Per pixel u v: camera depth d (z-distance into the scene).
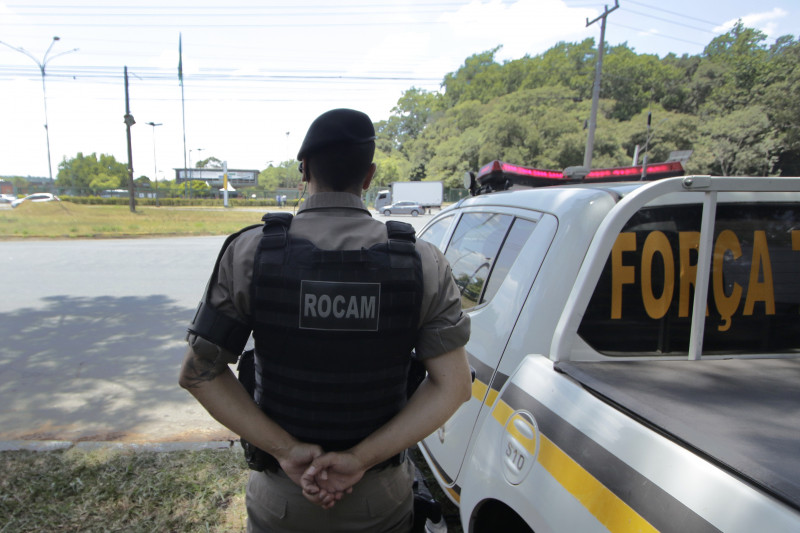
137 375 4.35
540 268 1.70
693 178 1.56
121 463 2.88
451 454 1.95
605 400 1.22
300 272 1.05
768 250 1.72
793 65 55.62
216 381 1.11
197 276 9.37
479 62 113.69
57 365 4.57
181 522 2.42
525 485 1.32
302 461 1.10
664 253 1.64
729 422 1.11
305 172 1.23
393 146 121.88
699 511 0.89
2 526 2.34
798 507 0.78
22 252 12.98
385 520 1.26
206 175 87.31
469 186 3.24
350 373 1.08
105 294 7.73
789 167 53.00
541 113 68.75
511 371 1.67
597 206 1.67
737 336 1.71
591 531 1.08
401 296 1.08
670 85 76.44
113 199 43.97
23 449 3.02
